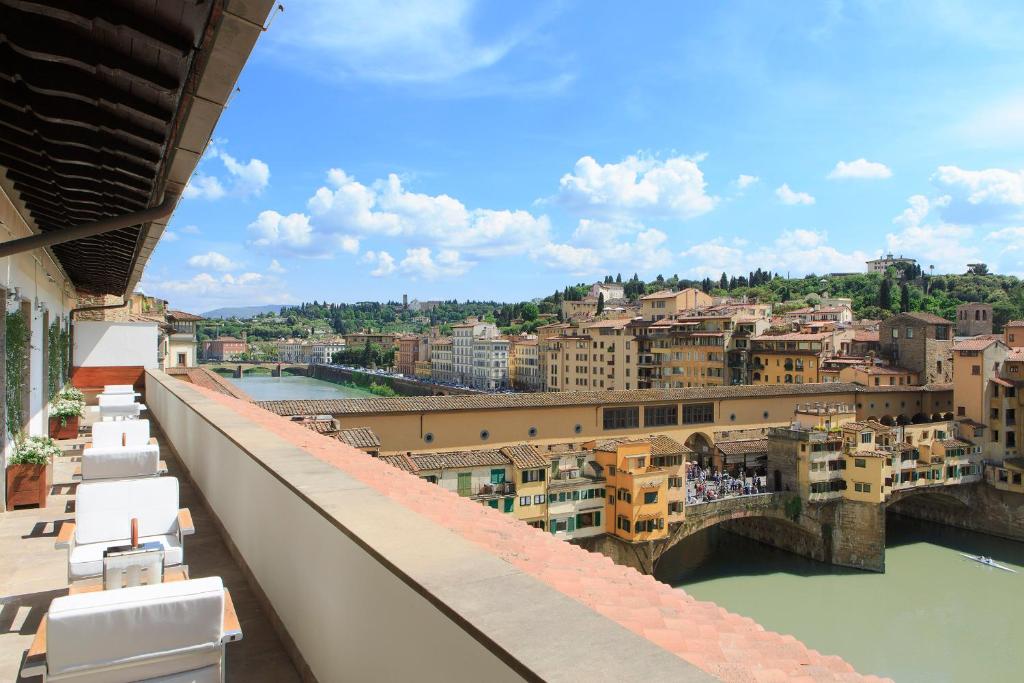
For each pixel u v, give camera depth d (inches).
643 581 255.3
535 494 1616.6
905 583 1923.0
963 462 2444.6
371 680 147.3
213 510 390.0
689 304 4763.8
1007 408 2551.7
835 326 3831.2
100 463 367.9
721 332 3651.6
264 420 477.1
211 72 170.9
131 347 1056.2
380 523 154.5
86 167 267.1
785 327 3722.9
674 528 1797.5
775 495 2020.2
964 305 4731.8
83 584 248.7
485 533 251.1
